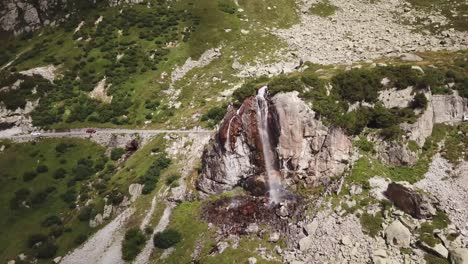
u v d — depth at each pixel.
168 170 71.38
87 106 96.31
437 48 80.62
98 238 66.25
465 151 54.94
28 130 94.56
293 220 53.69
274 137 58.38
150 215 64.94
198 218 60.72
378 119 57.31
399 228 46.84
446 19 94.31
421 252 45.06
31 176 83.56
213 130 75.81
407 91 58.53
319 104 56.91
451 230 46.41
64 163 85.25
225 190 62.00
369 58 80.00
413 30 93.50
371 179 53.69
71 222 71.38
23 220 75.31
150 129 84.62
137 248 61.16
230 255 53.09
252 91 63.41
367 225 49.16
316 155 56.59
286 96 57.41
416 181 53.25
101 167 81.69
